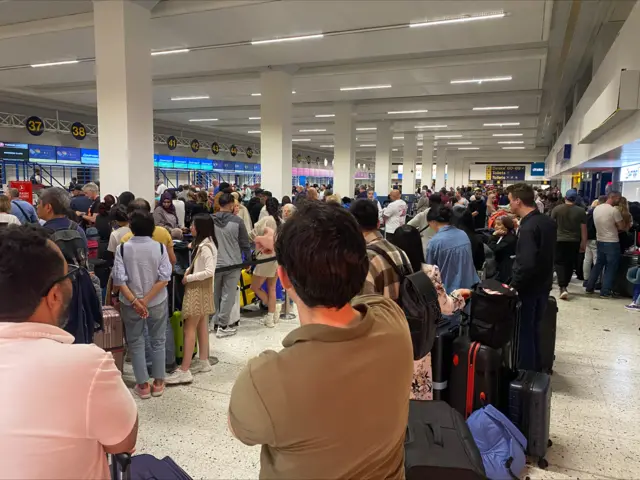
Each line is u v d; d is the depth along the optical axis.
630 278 5.62
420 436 2.02
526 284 3.26
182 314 3.55
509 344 2.82
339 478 0.79
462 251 3.27
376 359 0.85
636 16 5.53
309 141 32.59
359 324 0.86
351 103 16.08
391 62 11.02
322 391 0.78
